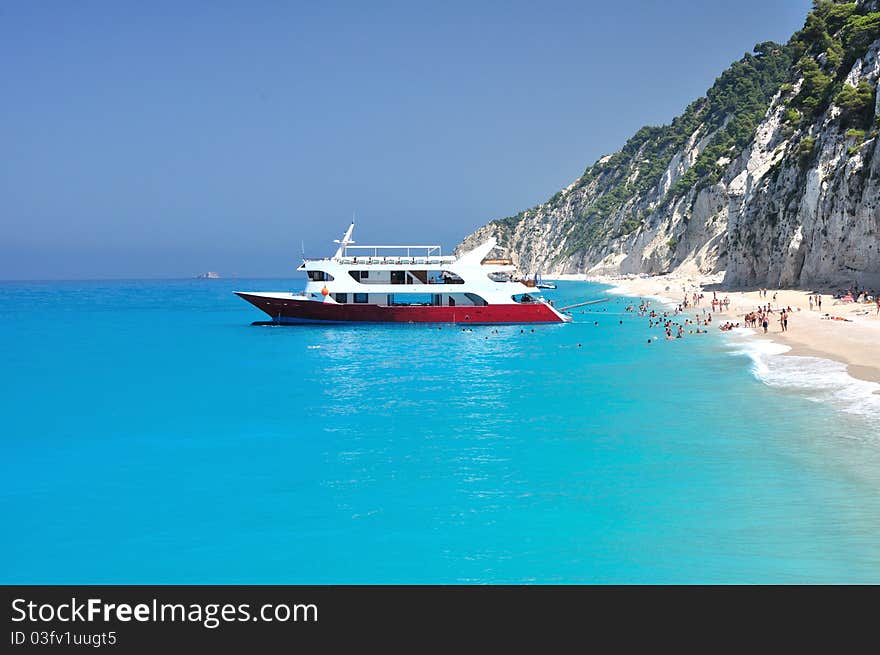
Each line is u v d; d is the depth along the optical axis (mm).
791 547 17125
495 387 41125
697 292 124500
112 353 64000
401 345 63281
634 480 22422
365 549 18078
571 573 16469
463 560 17297
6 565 17766
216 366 53438
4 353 64438
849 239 86000
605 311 98250
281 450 27922
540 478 23094
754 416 30281
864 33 103562
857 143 88312
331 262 73438
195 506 21516
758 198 117250
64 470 25734
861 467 22625
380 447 27859
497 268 73500
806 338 53188
